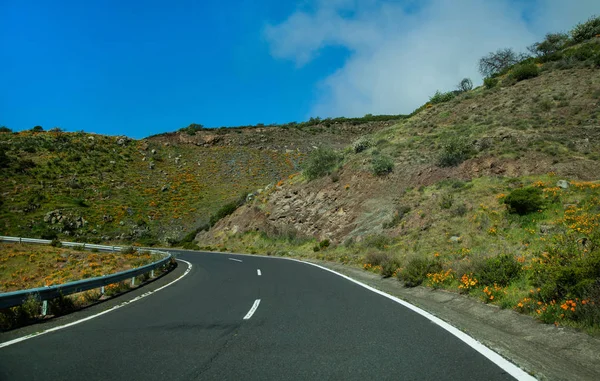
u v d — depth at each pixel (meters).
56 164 62.81
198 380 4.31
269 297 10.52
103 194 57.75
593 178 18.27
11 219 46.84
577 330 5.73
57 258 29.61
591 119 25.14
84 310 9.31
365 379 4.26
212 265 22.81
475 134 28.08
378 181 29.09
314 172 38.00
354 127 95.12
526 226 15.12
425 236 18.38
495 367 4.53
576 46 41.06
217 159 76.31
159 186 64.12
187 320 7.73
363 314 7.91
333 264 20.67
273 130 91.50
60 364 4.94
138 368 4.75
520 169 21.38
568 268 6.79
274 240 35.19
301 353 5.32
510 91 35.88
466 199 20.09
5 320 7.38
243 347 5.67
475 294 9.01
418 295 10.55
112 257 29.62
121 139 77.50
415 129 36.97
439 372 4.40
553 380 4.08
